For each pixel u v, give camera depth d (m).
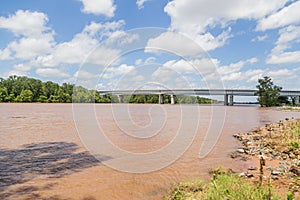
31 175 9.41
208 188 7.37
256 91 86.69
